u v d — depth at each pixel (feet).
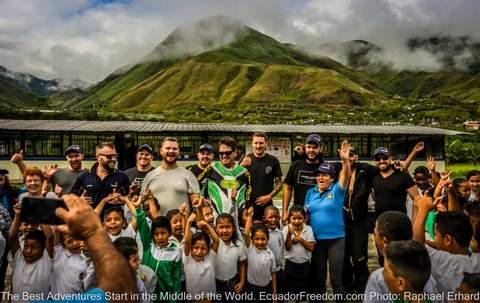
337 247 18.65
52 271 15.38
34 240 14.90
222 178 20.57
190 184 19.48
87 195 19.30
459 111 354.95
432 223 17.20
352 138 85.40
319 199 19.30
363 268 19.98
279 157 81.92
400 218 11.23
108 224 16.39
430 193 20.45
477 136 139.54
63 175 22.24
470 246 13.46
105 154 19.58
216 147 81.25
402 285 9.03
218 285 16.87
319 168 19.38
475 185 22.21
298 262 19.17
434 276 12.32
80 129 77.61
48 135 79.00
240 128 84.64
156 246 15.89
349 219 20.30
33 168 18.70
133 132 78.23
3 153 78.23
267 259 17.52
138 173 23.41
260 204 21.43
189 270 16.07
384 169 20.31
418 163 84.12
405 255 9.03
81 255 15.01
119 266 4.83
